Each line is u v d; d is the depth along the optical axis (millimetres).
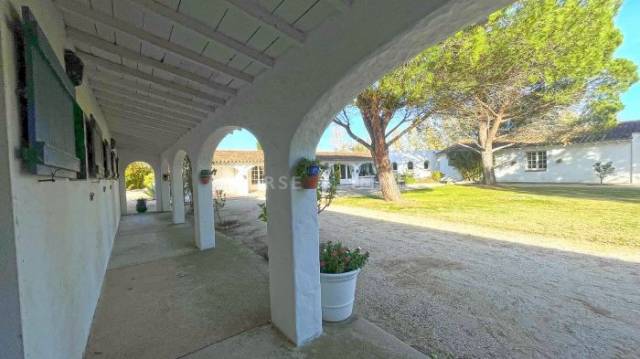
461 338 2439
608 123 12578
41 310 1392
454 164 21219
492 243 5262
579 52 6992
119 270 4203
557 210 8070
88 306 2604
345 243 5426
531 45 6461
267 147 2604
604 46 7738
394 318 2771
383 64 1706
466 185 17531
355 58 1646
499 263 4215
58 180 1805
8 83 1123
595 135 15195
